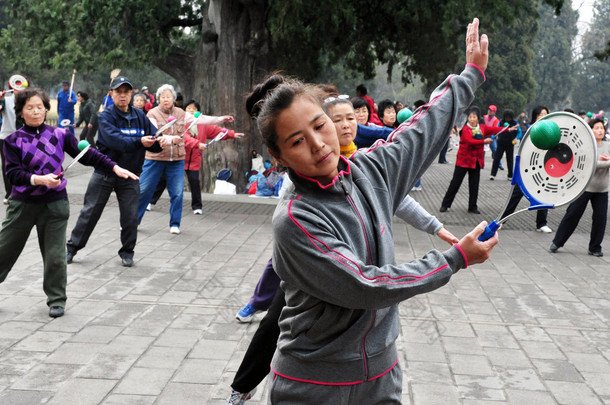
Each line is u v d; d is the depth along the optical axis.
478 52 2.41
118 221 9.57
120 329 5.12
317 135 2.00
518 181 2.12
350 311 2.08
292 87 2.02
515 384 4.34
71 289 6.15
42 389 4.06
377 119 8.61
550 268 7.63
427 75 17.84
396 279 1.98
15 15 17.84
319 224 2.01
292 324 2.17
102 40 16.08
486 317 5.71
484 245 2.02
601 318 5.82
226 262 7.36
